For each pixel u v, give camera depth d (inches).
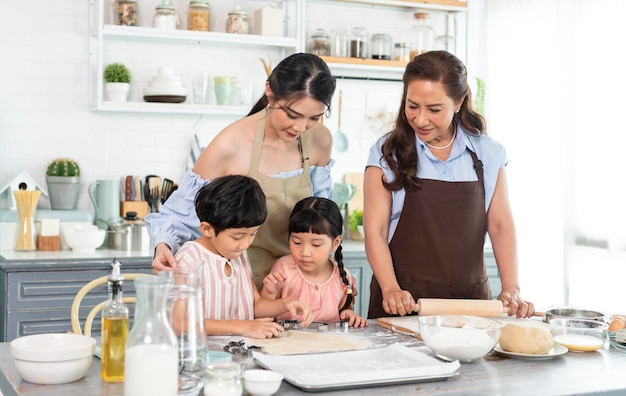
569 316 100.8
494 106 206.5
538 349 82.9
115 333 71.2
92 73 184.5
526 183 195.3
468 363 81.4
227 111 187.2
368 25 211.9
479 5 215.6
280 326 90.4
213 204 92.7
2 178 181.9
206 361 69.4
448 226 107.1
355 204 207.3
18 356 70.2
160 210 105.8
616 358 84.7
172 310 68.1
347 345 85.3
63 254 167.5
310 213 105.5
